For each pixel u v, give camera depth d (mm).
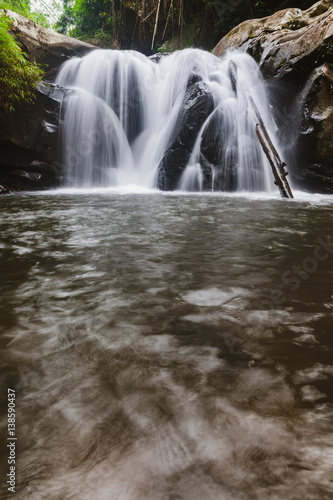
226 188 8656
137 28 17062
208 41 15344
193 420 882
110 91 10984
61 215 4684
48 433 838
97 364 1157
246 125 8750
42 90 9047
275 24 9922
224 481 700
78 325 1463
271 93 8969
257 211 5031
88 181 10055
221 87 9195
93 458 764
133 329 1424
